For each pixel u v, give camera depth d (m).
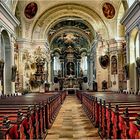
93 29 37.62
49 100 12.95
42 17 35.56
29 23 34.75
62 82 48.97
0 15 20.58
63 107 22.11
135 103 9.78
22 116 5.61
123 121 5.44
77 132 10.58
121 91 28.56
